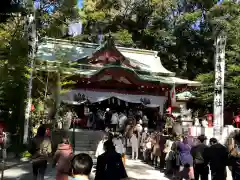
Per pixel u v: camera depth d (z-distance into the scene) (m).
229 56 25.34
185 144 10.46
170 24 39.72
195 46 37.44
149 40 39.66
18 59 15.18
